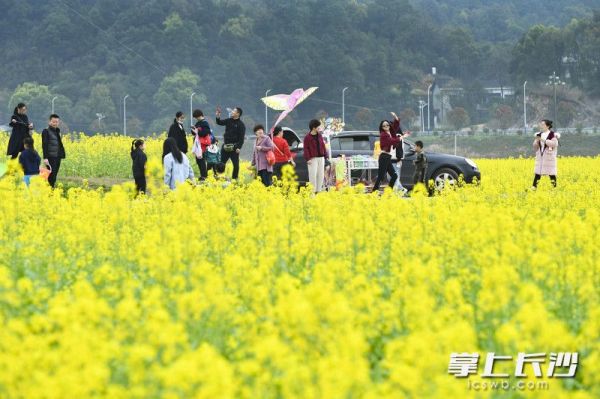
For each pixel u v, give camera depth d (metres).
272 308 19.66
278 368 16.16
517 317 17.06
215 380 14.21
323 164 52.12
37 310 20.94
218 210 30.92
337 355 15.70
